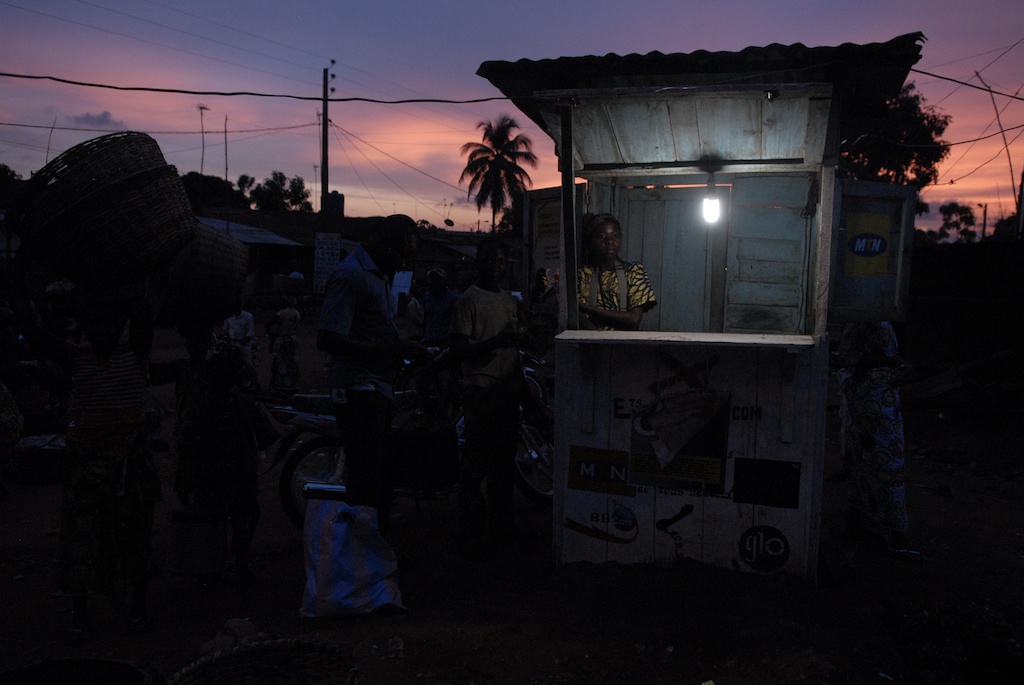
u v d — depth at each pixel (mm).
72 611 3906
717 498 3932
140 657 3424
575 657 3322
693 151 4543
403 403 4898
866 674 3145
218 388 4203
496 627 3598
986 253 12070
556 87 4035
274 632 3635
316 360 16359
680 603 3688
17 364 6715
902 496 4672
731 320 4910
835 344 5270
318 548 3818
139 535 3650
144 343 3645
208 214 40062
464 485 4609
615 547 4102
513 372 4711
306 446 5047
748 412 3869
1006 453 7781
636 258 5277
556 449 4168
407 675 3211
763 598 3682
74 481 3520
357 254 3963
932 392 9867
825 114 3711
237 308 5750
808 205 4602
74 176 3305
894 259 3848
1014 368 10367
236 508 4262
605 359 4039
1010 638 3674
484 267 4637
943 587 4270
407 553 4707
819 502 3814
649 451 4004
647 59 3736
